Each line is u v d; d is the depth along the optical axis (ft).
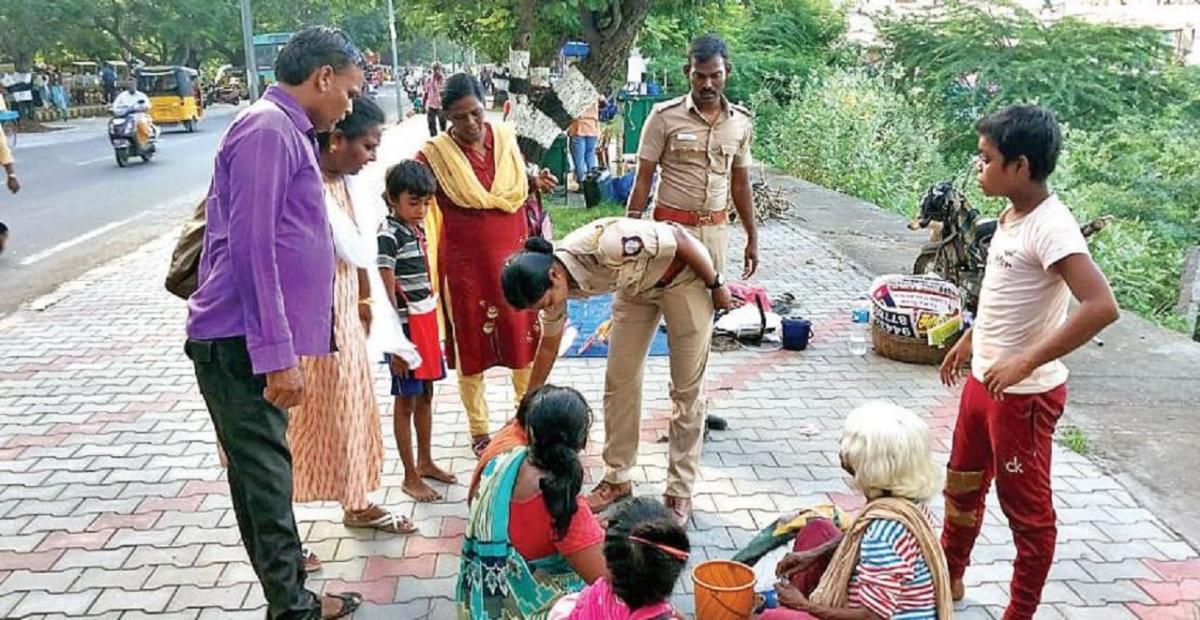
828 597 8.27
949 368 11.27
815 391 18.49
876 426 8.15
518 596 8.76
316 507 13.66
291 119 9.57
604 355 20.49
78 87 116.67
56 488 14.24
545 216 16.76
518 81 26.14
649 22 51.65
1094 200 43.01
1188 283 27.89
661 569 7.24
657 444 15.97
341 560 12.23
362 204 12.28
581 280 11.68
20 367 19.80
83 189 46.24
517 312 14.83
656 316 12.82
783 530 9.98
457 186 14.20
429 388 13.98
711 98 14.75
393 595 11.43
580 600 7.85
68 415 17.17
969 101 60.59
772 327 21.74
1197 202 43.47
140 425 16.72
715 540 12.71
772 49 66.08
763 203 37.01
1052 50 60.85
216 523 13.23
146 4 116.98
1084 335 8.73
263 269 8.96
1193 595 11.53
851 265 29.14
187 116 86.28
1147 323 23.43
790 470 14.92
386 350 12.91
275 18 139.54
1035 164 9.12
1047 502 9.90
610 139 52.70
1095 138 49.06
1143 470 15.02
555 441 8.46
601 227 11.82
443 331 15.17
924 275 22.41
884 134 50.98
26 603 11.25
